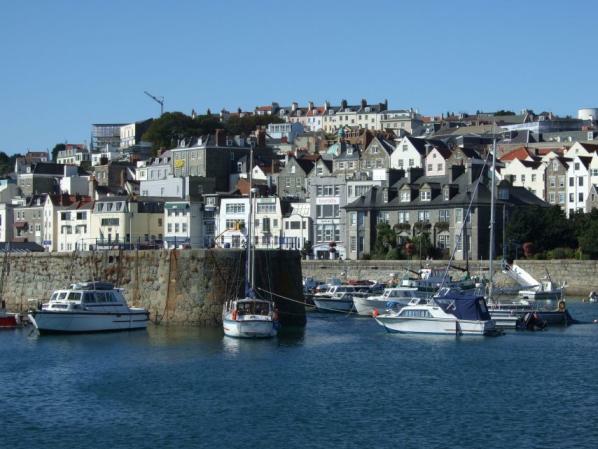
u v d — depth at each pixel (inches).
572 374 2758.4
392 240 6190.9
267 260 3649.1
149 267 3612.2
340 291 4682.6
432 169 7381.9
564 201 7140.8
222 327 3526.1
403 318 3555.6
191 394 2485.2
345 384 2613.2
